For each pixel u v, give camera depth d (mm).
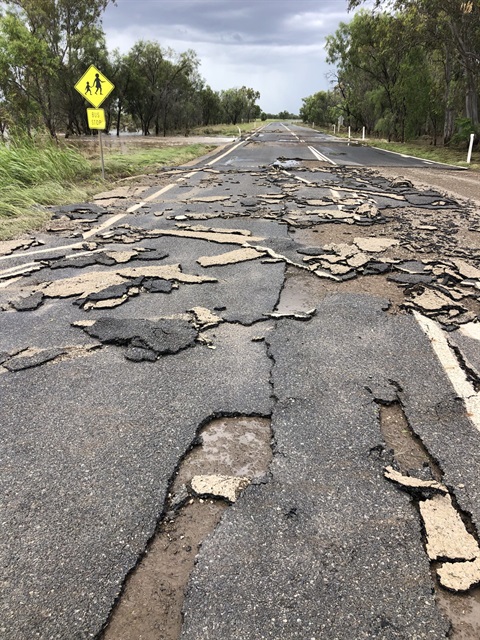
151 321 3879
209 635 1561
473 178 12828
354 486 2209
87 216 7770
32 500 2115
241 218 7586
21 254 5668
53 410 2762
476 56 20891
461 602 1685
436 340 3611
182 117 48938
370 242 6188
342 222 7336
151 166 14773
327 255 5637
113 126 58812
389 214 8031
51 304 4234
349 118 43500
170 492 2184
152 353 3391
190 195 9719
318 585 1729
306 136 38781
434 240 6367
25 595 1696
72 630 1583
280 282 4820
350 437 2535
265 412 2740
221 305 4234
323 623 1598
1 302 4270
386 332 3748
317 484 2219
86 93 10977
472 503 2111
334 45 38656
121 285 4652
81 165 12039
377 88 34375
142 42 42062
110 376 3113
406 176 12992
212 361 3297
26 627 1590
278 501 2119
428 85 26562
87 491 2170
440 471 2311
